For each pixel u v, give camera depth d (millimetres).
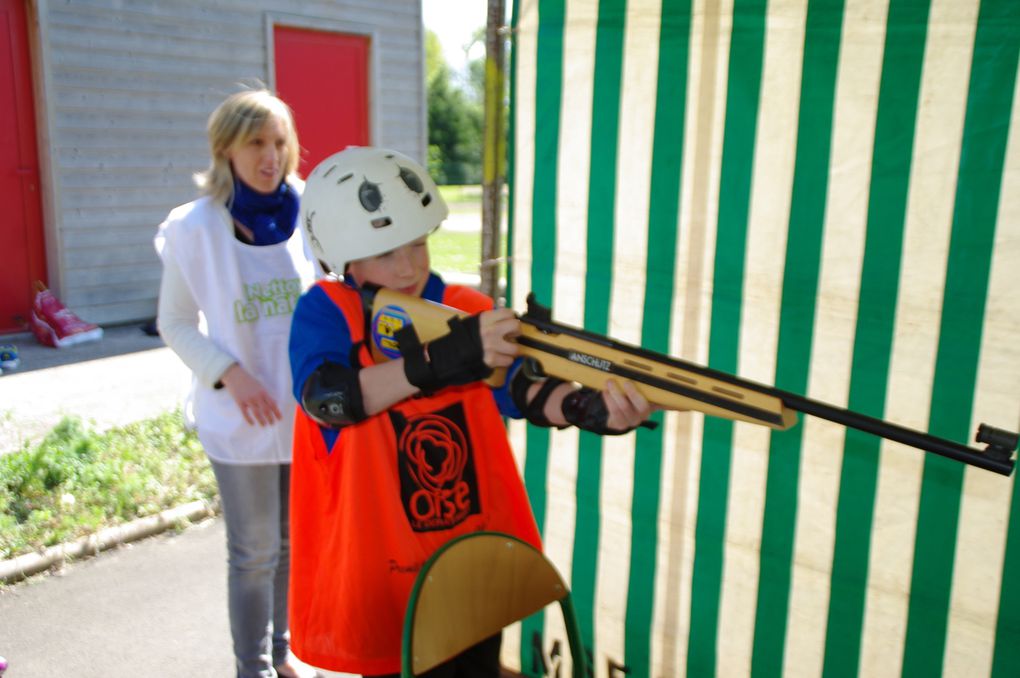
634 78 2500
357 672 1983
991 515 2195
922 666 2348
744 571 2588
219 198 2682
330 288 2008
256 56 8805
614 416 1729
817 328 2350
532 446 2938
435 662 1819
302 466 2098
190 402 2889
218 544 4262
